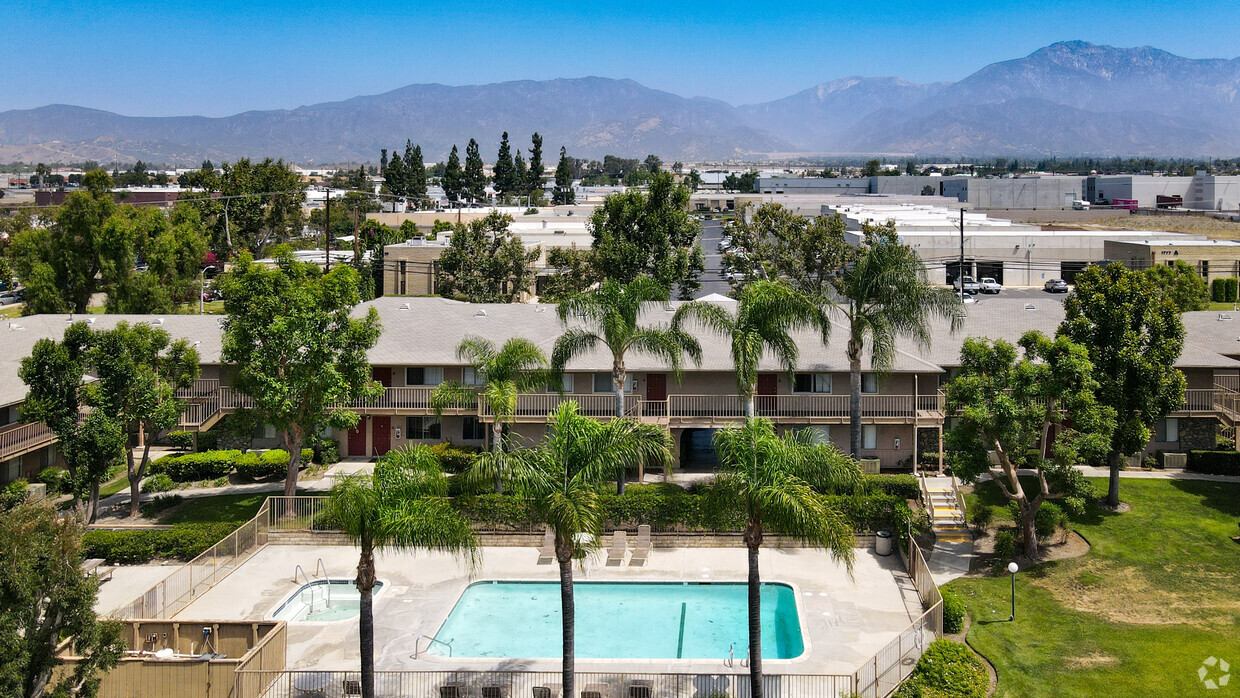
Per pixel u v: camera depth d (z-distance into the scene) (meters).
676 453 46.16
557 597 33.59
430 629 30.53
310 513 39.78
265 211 149.25
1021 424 33.91
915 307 40.94
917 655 28.00
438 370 48.34
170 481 43.94
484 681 26.81
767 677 26.30
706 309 39.88
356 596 33.69
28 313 76.75
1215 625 29.31
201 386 49.00
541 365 42.16
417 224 141.25
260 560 36.91
